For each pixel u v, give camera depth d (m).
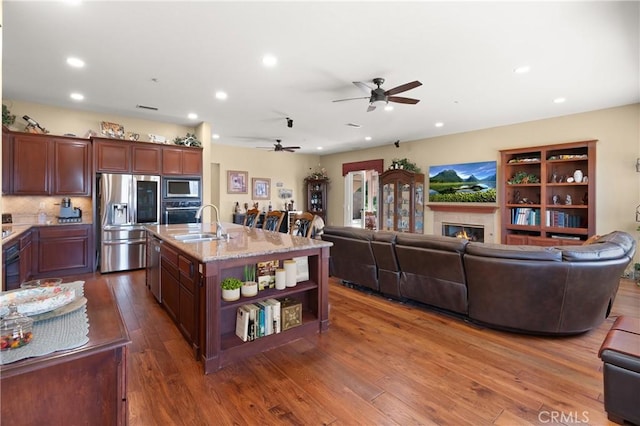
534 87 3.96
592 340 2.75
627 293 3.97
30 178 4.50
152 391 2.00
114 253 4.94
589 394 1.99
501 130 5.97
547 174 5.38
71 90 4.15
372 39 2.82
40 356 0.93
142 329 2.92
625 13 2.41
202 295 2.28
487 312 2.89
